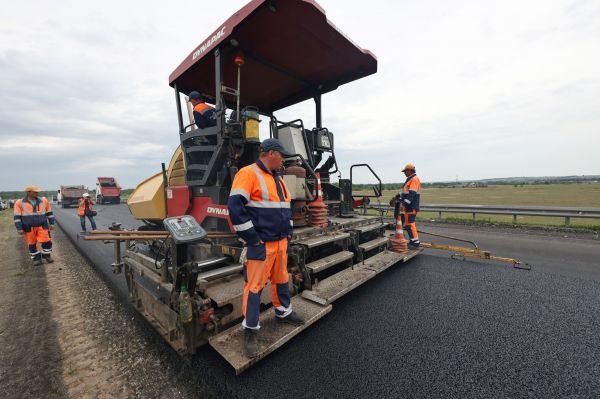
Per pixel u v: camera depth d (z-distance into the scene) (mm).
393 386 1960
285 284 2486
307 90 5395
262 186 2223
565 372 2066
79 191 27953
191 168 3750
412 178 5469
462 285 3898
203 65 3891
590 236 7238
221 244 3246
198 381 2113
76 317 3363
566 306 3172
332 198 5672
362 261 4223
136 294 3381
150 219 4734
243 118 3154
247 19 2834
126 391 2064
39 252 5898
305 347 2459
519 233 7926
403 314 3053
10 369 2395
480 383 1971
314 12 3094
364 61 4391
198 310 2207
